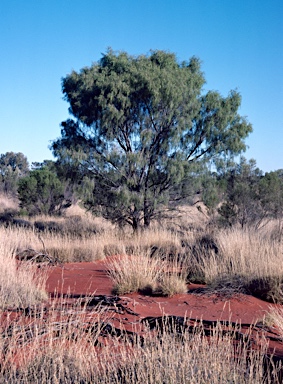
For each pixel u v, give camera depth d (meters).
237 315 7.25
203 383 3.70
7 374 4.07
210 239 15.00
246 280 9.07
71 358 4.33
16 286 7.46
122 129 20.23
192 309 7.60
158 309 7.48
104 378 3.91
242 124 20.50
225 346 4.41
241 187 20.19
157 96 19.03
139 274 8.97
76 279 10.38
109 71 20.80
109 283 9.91
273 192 20.23
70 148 20.56
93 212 21.52
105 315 6.23
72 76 21.19
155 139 20.19
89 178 20.53
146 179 20.45
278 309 7.59
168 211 21.73
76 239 16.75
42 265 12.20
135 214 20.72
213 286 8.85
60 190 30.98
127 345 4.91
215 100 20.44
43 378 3.91
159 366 3.96
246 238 12.59
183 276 10.23
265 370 4.39
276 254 10.73
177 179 19.27
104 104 19.39
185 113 20.06
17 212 31.78
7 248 11.09
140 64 20.30
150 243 15.76
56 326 5.18
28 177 31.64
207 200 20.80
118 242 16.86
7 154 76.75
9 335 5.02
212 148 20.47
